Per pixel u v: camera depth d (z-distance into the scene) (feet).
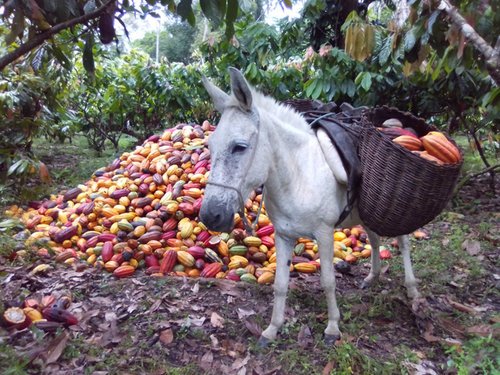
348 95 20.98
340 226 9.77
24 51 6.03
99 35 7.22
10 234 14.74
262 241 13.71
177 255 12.80
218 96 7.32
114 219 14.24
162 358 8.50
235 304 10.82
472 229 16.51
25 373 7.04
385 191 7.70
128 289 11.42
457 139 39.91
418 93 21.88
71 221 15.11
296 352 8.57
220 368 8.22
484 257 14.01
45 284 11.57
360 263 14.01
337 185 8.54
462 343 9.06
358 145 8.61
